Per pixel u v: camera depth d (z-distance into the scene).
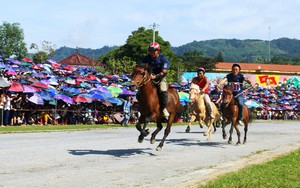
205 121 17.34
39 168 9.31
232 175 8.35
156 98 11.55
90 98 29.00
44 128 22.70
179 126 30.64
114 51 100.62
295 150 13.62
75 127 24.78
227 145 15.75
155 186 7.27
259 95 66.12
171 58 88.44
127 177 8.44
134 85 10.93
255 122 46.25
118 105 32.91
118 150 13.13
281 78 92.38
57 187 7.33
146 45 86.69
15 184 7.51
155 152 12.88
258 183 7.52
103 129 25.08
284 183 7.60
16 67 31.62
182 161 10.98
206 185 7.25
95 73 39.56
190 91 16.38
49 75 31.66
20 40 107.12
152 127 28.44
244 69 111.50
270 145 15.96
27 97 25.80
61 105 28.42
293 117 65.94
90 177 8.35
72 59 110.19
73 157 11.24
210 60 114.50
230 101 15.50
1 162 10.09
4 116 24.45
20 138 17.02
